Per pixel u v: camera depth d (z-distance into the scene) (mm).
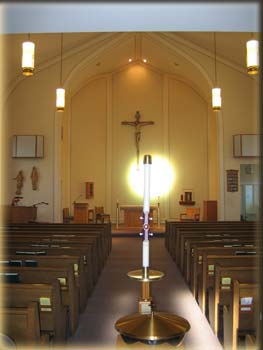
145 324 2098
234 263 4184
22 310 2547
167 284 6195
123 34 12141
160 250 9703
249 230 7203
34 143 11867
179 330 2076
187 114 15625
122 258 8578
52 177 12039
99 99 15680
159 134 15617
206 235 6555
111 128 15594
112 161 15539
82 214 12953
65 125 15016
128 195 15430
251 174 12211
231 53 11961
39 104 12172
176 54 12539
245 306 3215
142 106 15664
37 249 4938
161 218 15234
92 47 12148
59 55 12141
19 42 10531
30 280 3693
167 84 15664
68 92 13000
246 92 12312
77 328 4215
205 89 13562
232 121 12312
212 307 4203
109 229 9234
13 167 12023
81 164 15461
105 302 5203
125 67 15680
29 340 2543
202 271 4750
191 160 15477
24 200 11992
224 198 12164
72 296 3910
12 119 12102
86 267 5410
